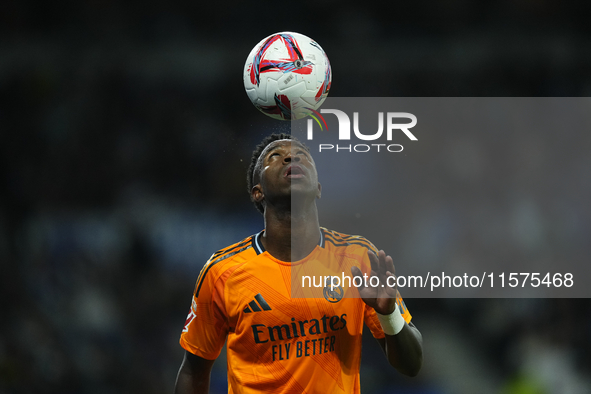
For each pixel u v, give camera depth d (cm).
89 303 2434
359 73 3447
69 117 3338
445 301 2533
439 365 2211
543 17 3469
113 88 3419
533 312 2444
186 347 826
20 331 2259
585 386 2159
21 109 3344
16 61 3422
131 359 2292
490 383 2183
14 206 2952
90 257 2658
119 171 3175
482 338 2383
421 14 3550
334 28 3566
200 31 3531
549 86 3378
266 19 3594
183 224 2842
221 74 3462
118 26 3512
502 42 3462
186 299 2561
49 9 3466
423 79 3409
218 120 3372
